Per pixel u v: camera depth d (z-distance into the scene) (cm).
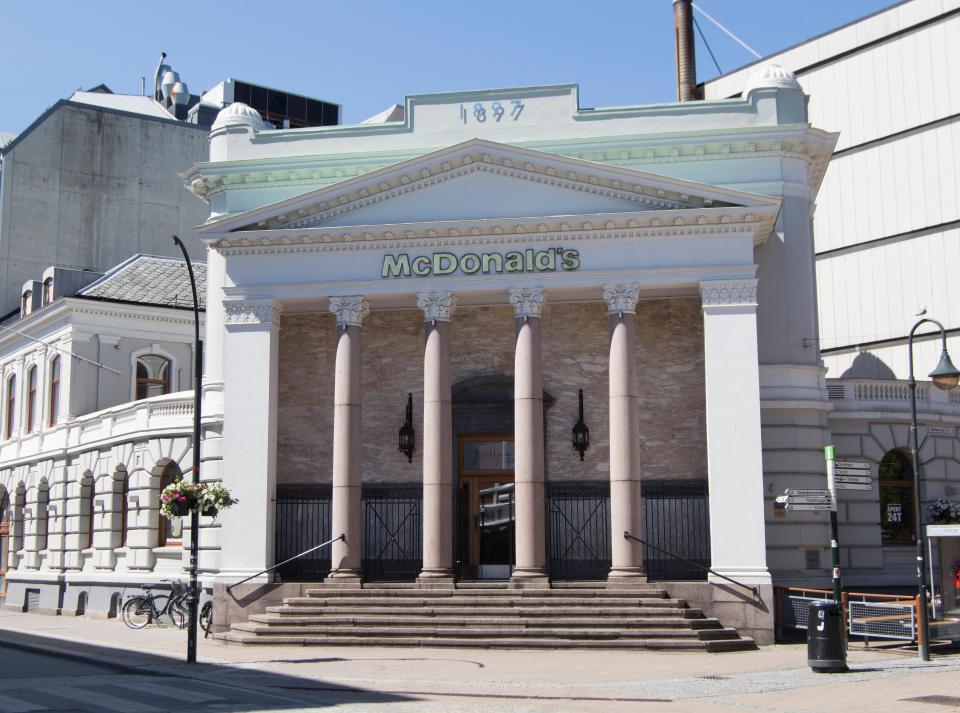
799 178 3219
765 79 3275
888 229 4675
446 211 2952
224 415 2980
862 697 1748
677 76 4331
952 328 4406
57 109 5528
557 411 3120
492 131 3266
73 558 4228
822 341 4888
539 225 2858
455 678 2050
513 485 3145
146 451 3741
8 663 2469
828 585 3105
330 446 3178
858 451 3447
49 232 5438
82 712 1617
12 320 5078
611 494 2778
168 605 3438
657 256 2842
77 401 4391
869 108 4784
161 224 5700
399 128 3312
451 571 2809
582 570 2991
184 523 3550
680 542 2962
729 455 2733
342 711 1647
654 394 3072
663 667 2198
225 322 3011
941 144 4506
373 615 2659
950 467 3584
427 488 2834
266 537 2912
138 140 5697
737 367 2766
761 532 2689
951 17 4503
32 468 4672
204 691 1892
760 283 3200
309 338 3244
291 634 2627
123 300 4494
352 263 2969
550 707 1712
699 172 3175
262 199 3331
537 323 2859
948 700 1689
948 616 2422
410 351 3219
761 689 1872
